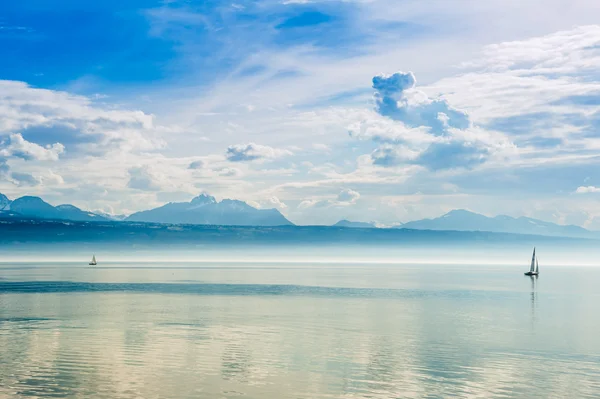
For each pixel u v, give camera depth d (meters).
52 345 52.75
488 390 39.06
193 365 44.88
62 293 114.62
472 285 155.62
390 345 54.38
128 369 43.31
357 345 54.16
